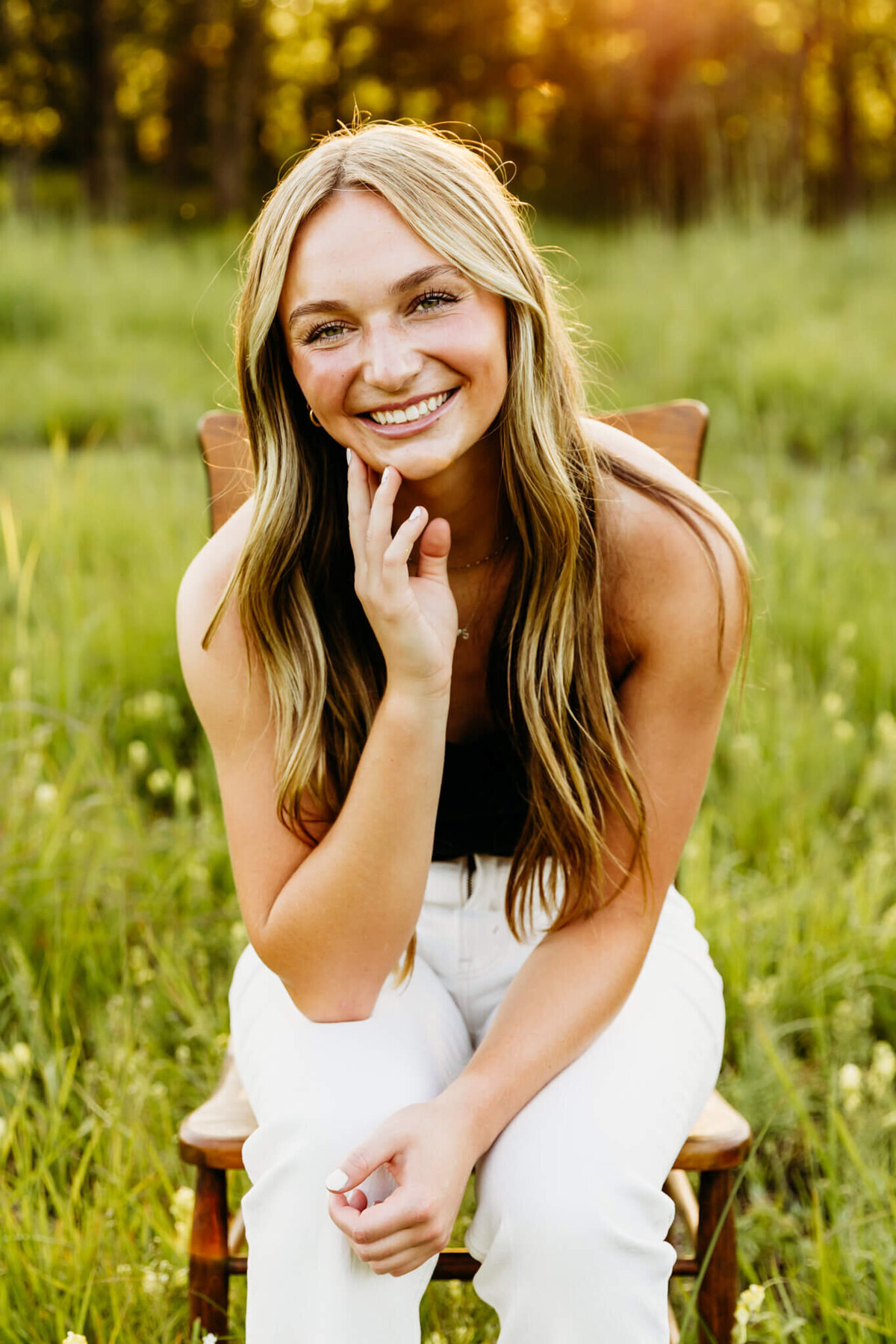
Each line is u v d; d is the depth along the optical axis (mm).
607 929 1516
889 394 6785
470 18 27734
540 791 1563
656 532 1512
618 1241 1308
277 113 28938
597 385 1745
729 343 7852
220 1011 2416
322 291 1376
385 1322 1334
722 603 1509
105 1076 2174
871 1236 1845
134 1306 1779
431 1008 1596
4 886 2674
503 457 1477
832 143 24625
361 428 1422
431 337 1378
